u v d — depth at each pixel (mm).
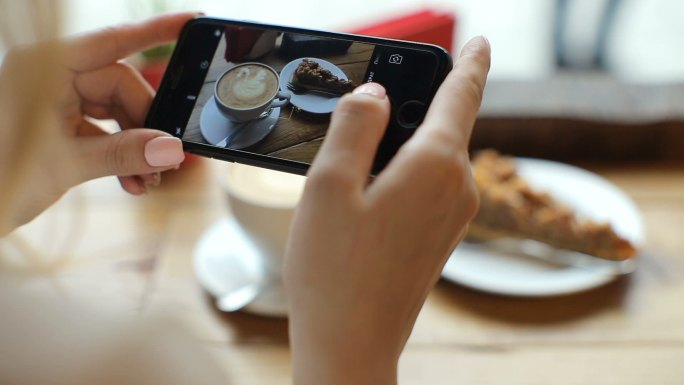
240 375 474
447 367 478
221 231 579
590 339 494
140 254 563
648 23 1419
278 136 412
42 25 275
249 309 508
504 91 691
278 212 496
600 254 542
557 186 620
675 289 529
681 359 479
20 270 309
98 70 486
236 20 438
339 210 317
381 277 328
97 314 311
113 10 912
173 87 435
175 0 774
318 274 326
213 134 421
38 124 282
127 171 418
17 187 287
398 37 639
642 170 658
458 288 533
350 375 339
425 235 331
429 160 322
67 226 343
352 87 407
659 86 692
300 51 418
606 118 658
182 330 330
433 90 397
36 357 297
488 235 577
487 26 1373
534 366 477
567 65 1316
